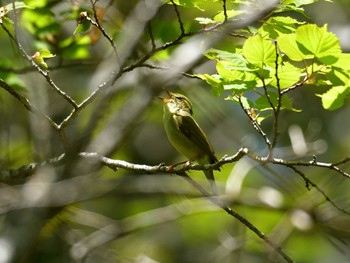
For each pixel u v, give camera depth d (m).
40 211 9.95
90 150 10.28
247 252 17.70
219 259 15.90
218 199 8.99
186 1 8.62
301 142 15.05
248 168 16.92
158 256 19.09
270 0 8.57
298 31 7.51
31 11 12.34
